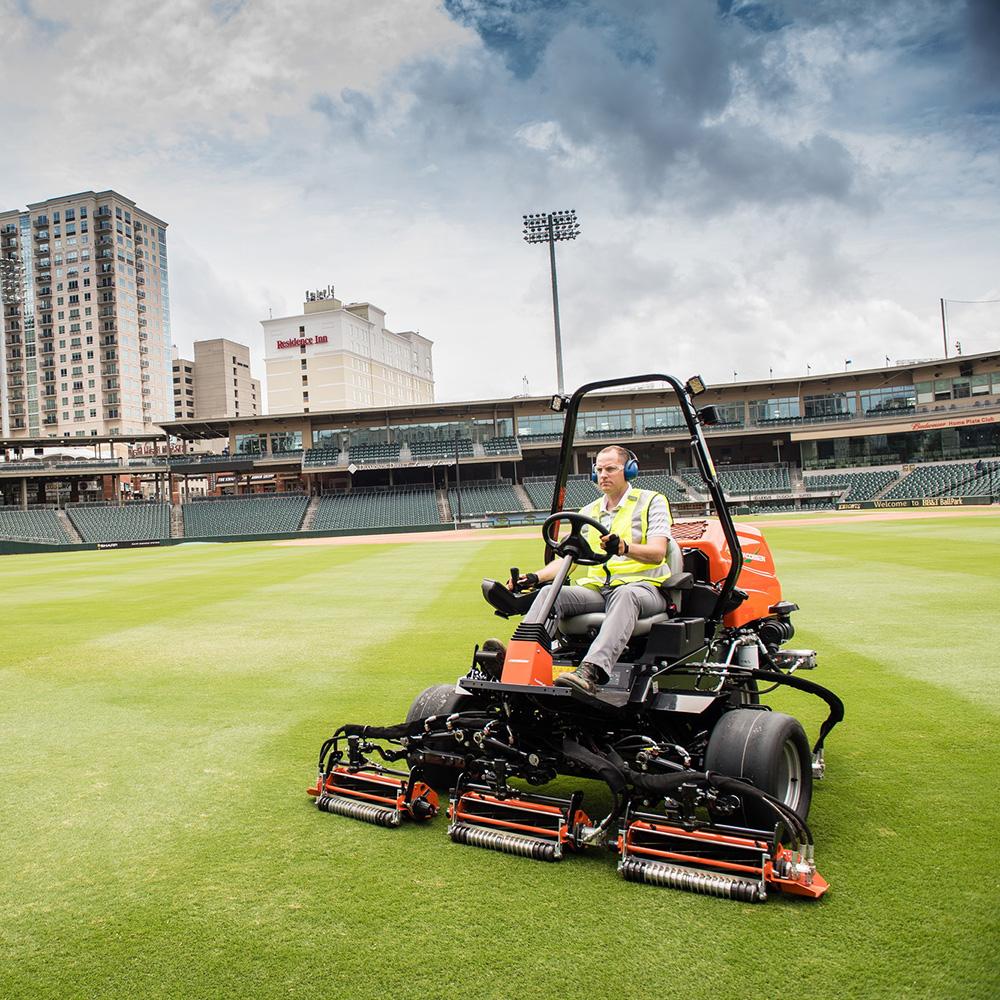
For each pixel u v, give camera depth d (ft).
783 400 192.75
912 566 48.08
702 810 12.13
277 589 50.11
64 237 368.27
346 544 117.70
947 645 24.70
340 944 8.96
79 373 371.56
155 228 396.37
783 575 45.47
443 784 13.39
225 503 187.93
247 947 8.98
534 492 188.34
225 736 17.62
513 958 8.55
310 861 11.17
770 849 9.64
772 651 15.92
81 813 13.35
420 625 32.60
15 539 167.43
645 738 11.00
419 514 179.73
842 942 8.66
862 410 189.16
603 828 10.67
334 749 13.64
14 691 22.81
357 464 188.24
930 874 10.14
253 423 196.34
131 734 18.01
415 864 10.96
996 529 81.41
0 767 15.90
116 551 133.28
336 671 24.04
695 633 12.20
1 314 373.61
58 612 41.88
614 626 11.21
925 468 177.47
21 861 11.54
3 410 378.53
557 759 10.87
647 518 13.03
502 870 10.68
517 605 12.56
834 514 148.36
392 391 357.61
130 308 377.30
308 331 309.83
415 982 8.18
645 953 8.56
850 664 22.58
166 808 13.47
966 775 13.74
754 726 10.98
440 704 12.75
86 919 9.77
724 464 201.16
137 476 252.21
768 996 7.74
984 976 7.98
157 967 8.65
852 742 15.72
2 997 8.18
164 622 36.29
